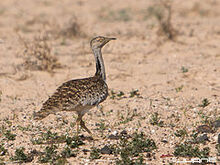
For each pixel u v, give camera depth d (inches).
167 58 1813.5
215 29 2390.5
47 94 1376.7
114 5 3260.3
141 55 1870.1
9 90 1409.9
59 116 1169.4
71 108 922.1
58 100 909.8
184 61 1744.6
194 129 1043.9
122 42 2110.0
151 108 1209.4
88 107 960.9
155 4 3181.6
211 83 1434.5
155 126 1074.7
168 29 2209.6
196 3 3147.1
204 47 1987.0
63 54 1868.8
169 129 1051.9
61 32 2299.5
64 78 1547.7
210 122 1074.1
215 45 2018.9
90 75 1572.3
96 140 990.4
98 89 974.4
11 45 2023.9
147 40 2156.7
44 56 1678.2
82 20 2704.2
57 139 989.8
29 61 1662.2
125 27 2504.9
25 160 872.9
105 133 1036.5
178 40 2132.1
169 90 1378.0
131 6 3196.4
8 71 1611.7
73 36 2250.2
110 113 1186.0
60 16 2856.8
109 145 951.0
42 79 1537.9
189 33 2278.5
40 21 2679.6
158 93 1353.3
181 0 3312.0
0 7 3161.9
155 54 1891.0
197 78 1494.8
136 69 1646.2
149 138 994.7
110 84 1461.6
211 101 1250.0
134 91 1354.6
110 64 1717.5
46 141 982.4
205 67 1619.1
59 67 1679.4
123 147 924.6
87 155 896.3
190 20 2682.1
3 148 926.4
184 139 979.9
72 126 1086.4
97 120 1137.4
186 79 1489.9
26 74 1581.0
